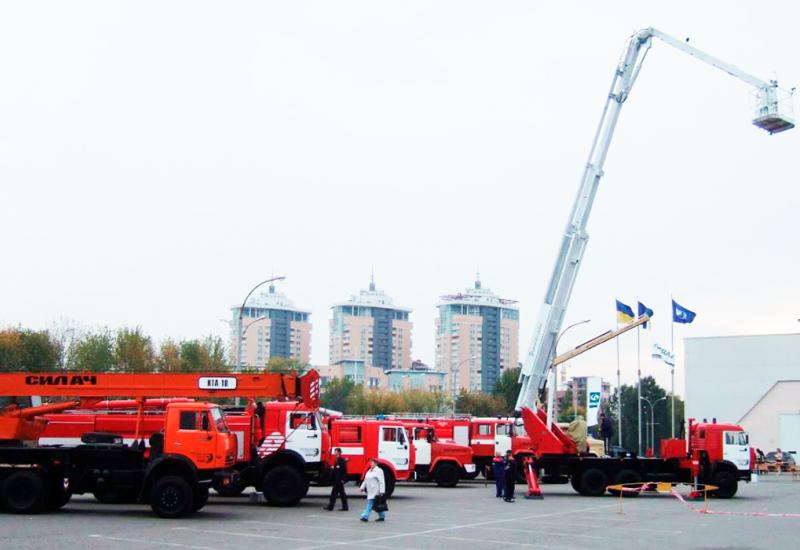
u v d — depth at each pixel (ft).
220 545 61.05
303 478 92.58
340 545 62.13
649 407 398.01
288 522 76.43
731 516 89.51
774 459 216.54
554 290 120.98
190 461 78.48
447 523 78.54
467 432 146.00
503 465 111.96
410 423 133.08
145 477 78.13
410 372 654.12
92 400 92.12
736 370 243.60
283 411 93.50
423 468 131.85
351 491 115.24
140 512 82.64
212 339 236.43
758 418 238.68
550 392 121.08
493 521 81.00
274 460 93.25
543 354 120.88
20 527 69.41
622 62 118.93
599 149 119.85
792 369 236.22
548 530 74.38
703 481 115.96
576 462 117.80
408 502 102.27
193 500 79.66
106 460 80.74
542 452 119.24
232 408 97.25
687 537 70.64
